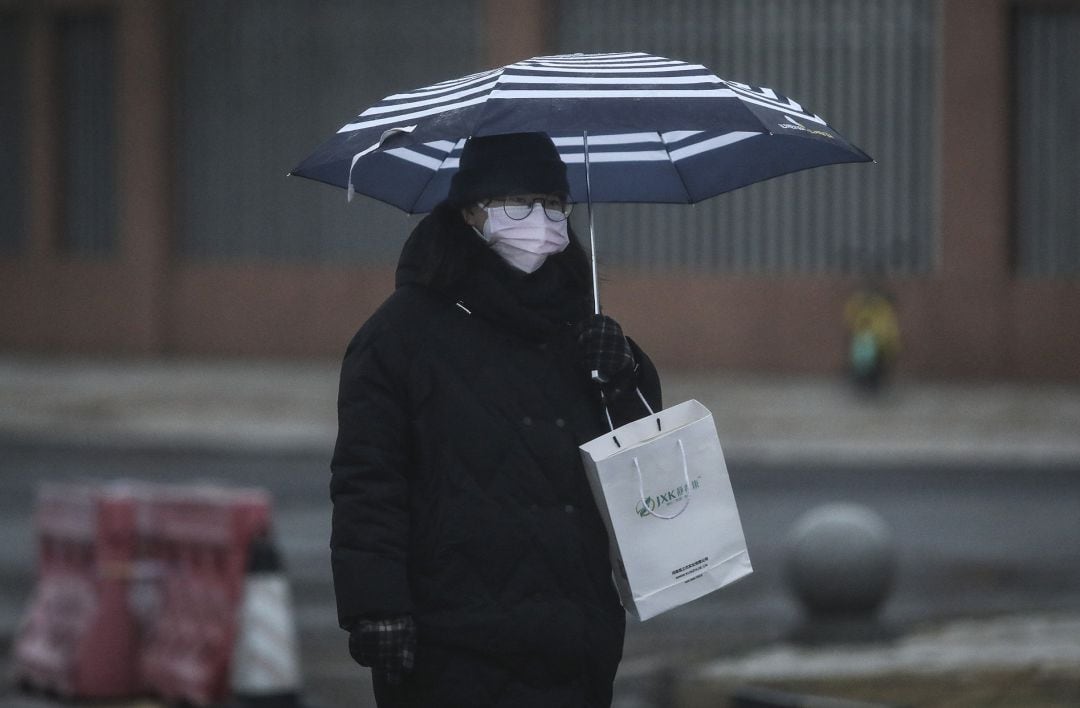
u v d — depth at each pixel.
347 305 104.75
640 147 14.46
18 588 37.84
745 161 14.36
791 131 12.11
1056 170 96.81
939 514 51.44
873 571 30.36
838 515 31.05
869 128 98.44
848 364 91.19
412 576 11.88
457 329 12.14
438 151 14.32
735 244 99.88
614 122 11.58
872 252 98.31
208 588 25.98
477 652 11.65
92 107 107.88
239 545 25.53
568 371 12.36
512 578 11.76
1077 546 45.16
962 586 38.69
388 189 14.36
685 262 100.38
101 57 107.69
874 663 27.48
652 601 12.08
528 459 11.94
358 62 105.12
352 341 12.25
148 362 105.12
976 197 96.56
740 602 36.91
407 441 12.01
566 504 12.03
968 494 56.31
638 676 28.61
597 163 14.61
